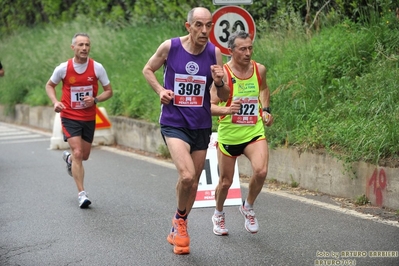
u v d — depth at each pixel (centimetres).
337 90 1738
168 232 1246
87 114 1493
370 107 1548
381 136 1375
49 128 2881
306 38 2094
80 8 3591
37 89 3122
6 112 3244
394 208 1315
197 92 1078
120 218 1358
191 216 1356
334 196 1458
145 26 2981
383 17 1912
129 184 1692
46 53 3269
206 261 1073
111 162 2016
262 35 2258
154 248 1150
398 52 1794
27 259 1112
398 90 1548
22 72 3312
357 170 1393
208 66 1080
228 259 1079
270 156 1642
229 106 1120
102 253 1132
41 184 1719
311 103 1712
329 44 1931
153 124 2127
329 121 1600
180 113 1078
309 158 1523
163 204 1469
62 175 1833
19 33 3972
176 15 2920
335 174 1450
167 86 1086
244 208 1200
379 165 1339
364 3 2094
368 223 1244
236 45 1131
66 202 1511
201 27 1039
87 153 1533
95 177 1795
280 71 1959
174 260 1084
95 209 1441
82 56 1468
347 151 1450
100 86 2633
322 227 1234
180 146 1062
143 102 2297
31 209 1453
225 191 1188
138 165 1952
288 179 1593
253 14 2495
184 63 1070
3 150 2341
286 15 2256
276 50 2103
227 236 1208
